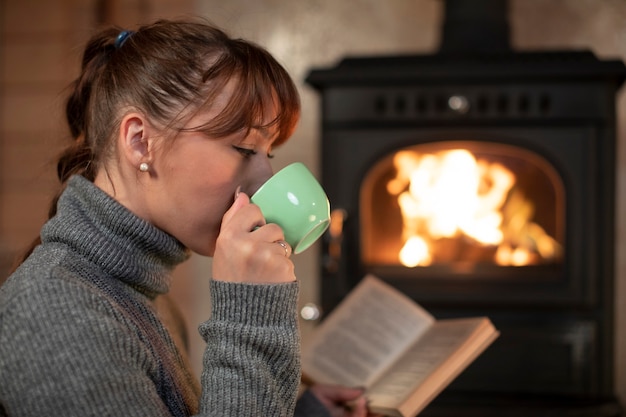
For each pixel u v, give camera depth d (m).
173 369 0.95
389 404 1.25
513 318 2.42
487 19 2.59
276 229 0.95
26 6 3.23
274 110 0.98
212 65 0.94
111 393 0.79
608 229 2.40
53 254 0.91
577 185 2.39
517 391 2.42
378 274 2.45
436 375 1.25
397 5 3.01
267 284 0.91
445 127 2.42
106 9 3.18
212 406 0.87
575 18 2.93
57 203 1.06
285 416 0.90
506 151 2.43
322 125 2.47
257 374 0.88
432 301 2.43
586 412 2.34
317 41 3.05
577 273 2.39
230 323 0.90
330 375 1.43
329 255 2.46
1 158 3.25
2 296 0.84
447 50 2.61
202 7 3.11
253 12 3.08
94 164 1.01
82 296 0.83
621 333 2.90
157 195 0.97
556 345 2.41
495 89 2.40
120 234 0.95
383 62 2.46
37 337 0.79
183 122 0.94
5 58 3.25
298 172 1.03
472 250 2.46
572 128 2.39
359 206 2.46
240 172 0.98
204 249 1.00
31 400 0.78
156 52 0.97
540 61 2.39
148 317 0.97
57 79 3.22
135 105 0.97
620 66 2.34
